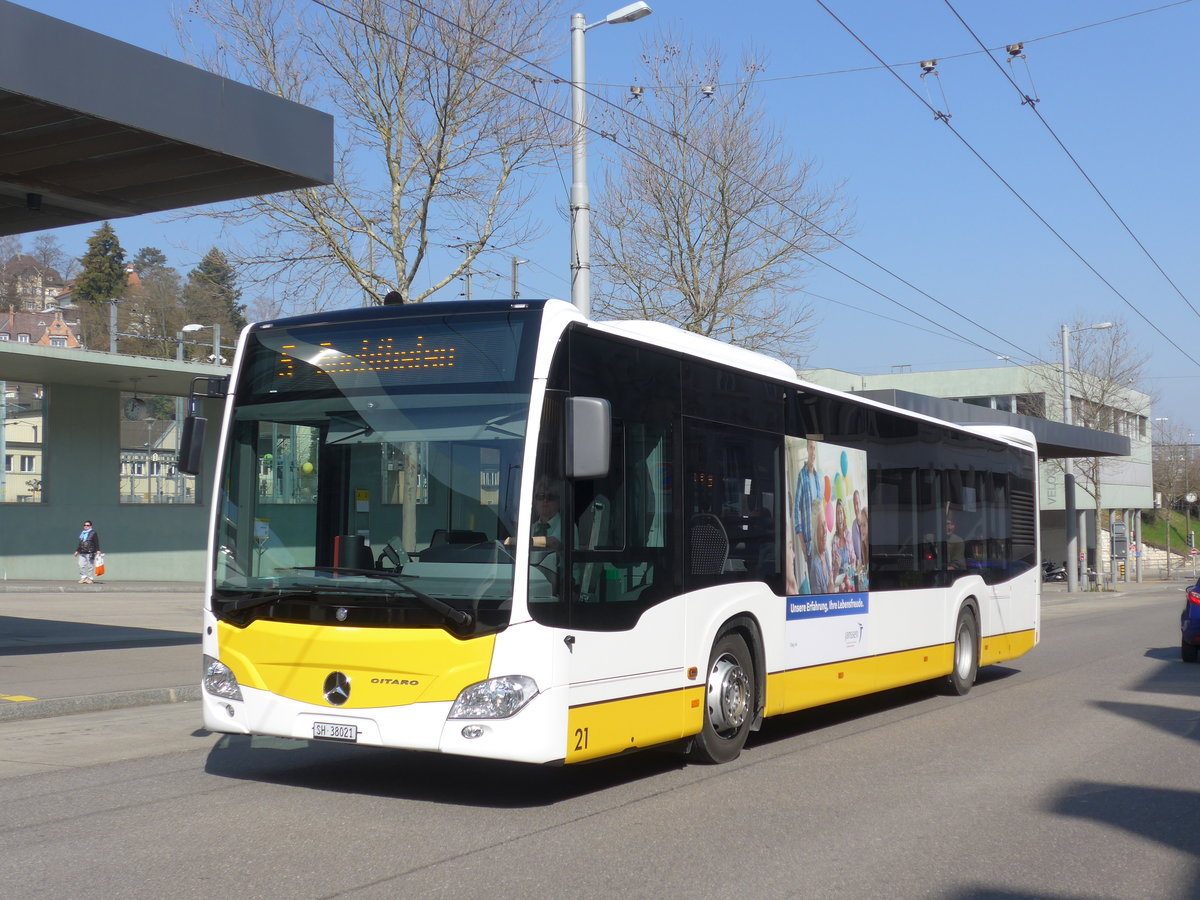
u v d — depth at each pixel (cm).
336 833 687
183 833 682
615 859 640
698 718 870
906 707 1308
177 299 7956
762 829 717
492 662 704
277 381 804
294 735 747
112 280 8769
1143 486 7700
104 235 8794
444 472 741
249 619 771
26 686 1252
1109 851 681
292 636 751
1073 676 1641
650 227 2831
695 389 896
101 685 1265
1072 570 4956
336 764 901
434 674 712
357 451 767
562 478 741
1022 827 734
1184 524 10312
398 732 717
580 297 1672
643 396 830
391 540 745
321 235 2202
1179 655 1986
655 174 2820
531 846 664
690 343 914
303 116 1529
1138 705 1317
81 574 3222
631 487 809
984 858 661
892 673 1214
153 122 1350
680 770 903
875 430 1209
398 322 780
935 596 1332
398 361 772
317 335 798
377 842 667
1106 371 5716
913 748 1023
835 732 1119
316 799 778
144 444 3578
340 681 734
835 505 1107
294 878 592
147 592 3136
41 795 784
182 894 564
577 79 1700
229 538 793
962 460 1445
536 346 743
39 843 658
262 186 1596
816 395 1090
